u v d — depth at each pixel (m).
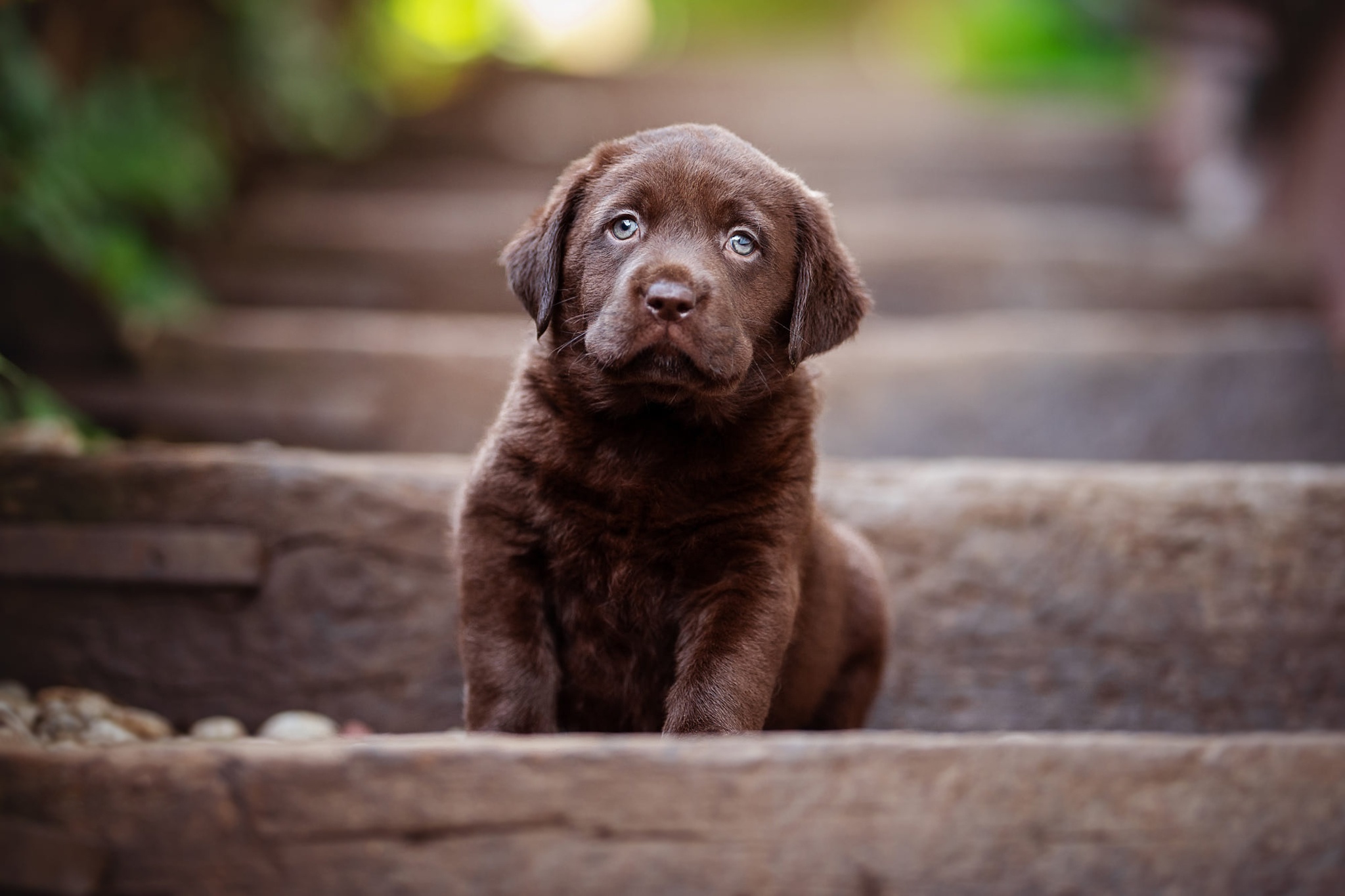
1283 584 4.43
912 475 4.67
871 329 7.89
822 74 14.23
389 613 4.45
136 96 8.59
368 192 10.29
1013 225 9.20
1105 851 2.48
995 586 4.51
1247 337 6.94
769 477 3.48
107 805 2.39
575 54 19.17
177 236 8.42
